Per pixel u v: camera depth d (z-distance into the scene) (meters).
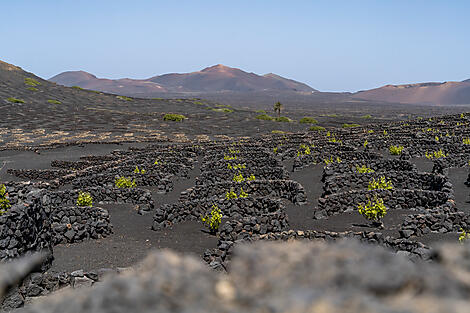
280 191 24.77
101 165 37.06
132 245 17.73
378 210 19.00
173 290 2.95
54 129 82.81
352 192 20.92
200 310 2.72
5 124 85.88
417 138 39.09
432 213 17.28
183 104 153.50
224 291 2.94
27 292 12.04
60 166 43.03
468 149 32.62
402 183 24.92
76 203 24.61
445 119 51.28
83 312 2.92
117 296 2.96
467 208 19.36
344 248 3.13
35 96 134.50
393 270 2.73
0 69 163.75
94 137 73.19
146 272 3.18
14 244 13.22
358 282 2.69
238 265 3.16
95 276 12.66
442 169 27.58
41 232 15.50
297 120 117.50
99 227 18.89
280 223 17.86
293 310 2.51
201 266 3.28
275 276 2.91
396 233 17.14
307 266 2.96
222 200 21.09
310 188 27.64
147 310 2.79
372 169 29.55
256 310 2.65
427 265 2.84
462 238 14.40
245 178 30.75
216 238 18.19
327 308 2.48
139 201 25.05
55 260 15.98
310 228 18.58
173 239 18.31
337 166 29.45
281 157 38.56
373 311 2.40
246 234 16.75
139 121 99.19
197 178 30.64
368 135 46.62
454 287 2.55
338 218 20.00
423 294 2.55
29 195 15.63
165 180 29.11
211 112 128.88
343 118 136.38
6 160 47.59
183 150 46.16
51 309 3.07
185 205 20.83
